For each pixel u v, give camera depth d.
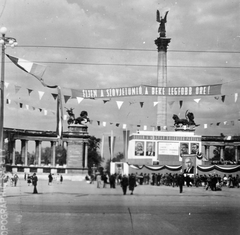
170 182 81.69
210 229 20.97
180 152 107.56
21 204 32.38
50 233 19.17
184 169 85.31
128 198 42.44
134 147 106.44
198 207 32.94
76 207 31.55
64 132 111.31
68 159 110.88
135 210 29.92
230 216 26.73
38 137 117.81
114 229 20.70
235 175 85.69
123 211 29.14
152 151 106.81
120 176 69.75
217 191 59.81
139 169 92.69
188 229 20.91
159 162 105.69
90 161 148.88
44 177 111.12
